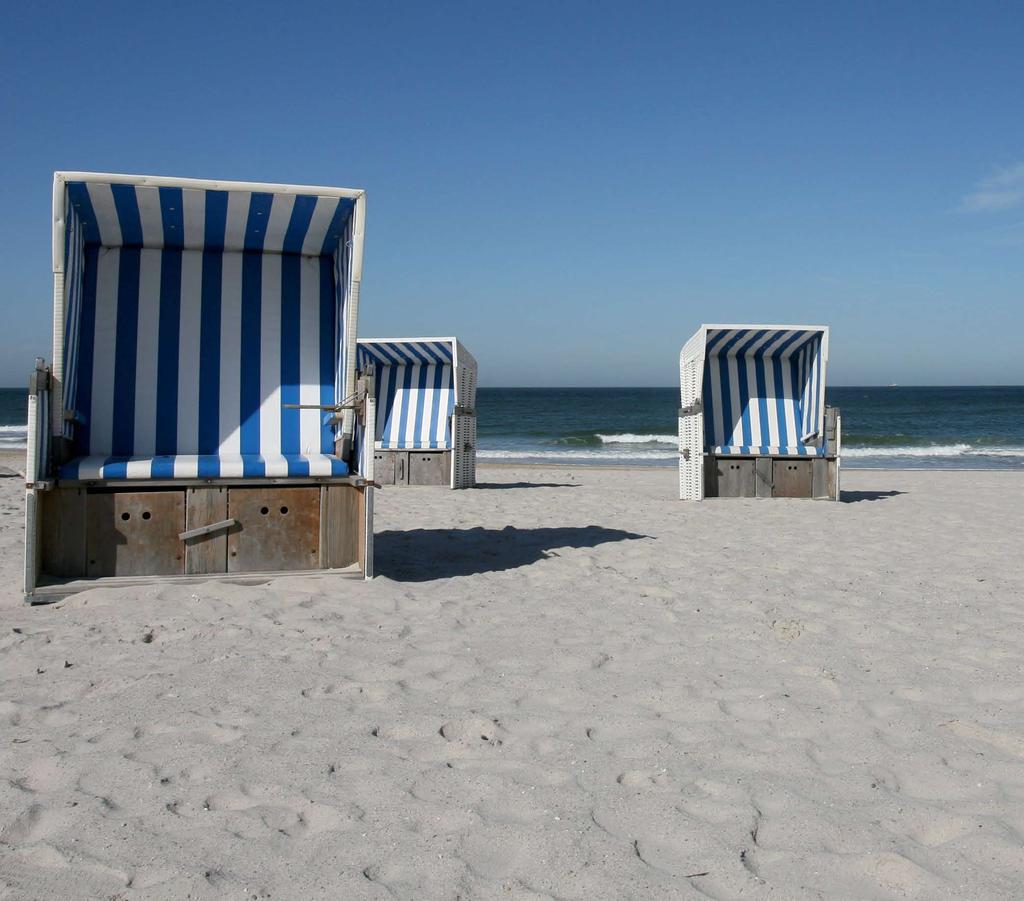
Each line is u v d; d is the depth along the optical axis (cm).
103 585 487
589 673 370
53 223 475
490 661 384
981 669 379
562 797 255
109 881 210
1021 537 750
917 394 9800
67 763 274
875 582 557
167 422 576
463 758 283
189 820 239
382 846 227
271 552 521
